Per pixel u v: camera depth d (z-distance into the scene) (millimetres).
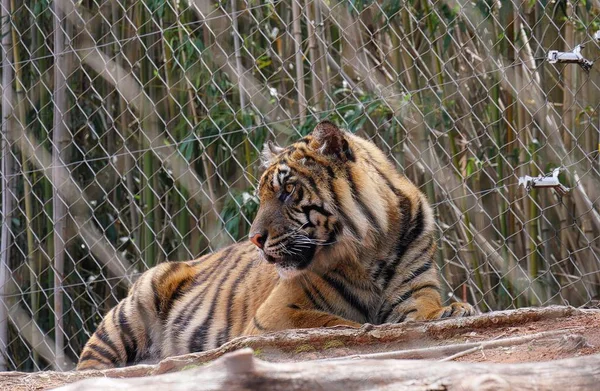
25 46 12320
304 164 7578
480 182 11352
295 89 11492
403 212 7676
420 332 6348
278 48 12953
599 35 8914
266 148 8125
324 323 7289
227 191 11516
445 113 10836
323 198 7469
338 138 7590
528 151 9742
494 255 10281
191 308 8680
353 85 11570
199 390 3629
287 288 7621
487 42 10938
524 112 10727
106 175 13375
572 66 11078
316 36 10867
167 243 12617
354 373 3820
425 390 3811
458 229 11719
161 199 12383
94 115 13500
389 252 7578
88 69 13344
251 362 3688
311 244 7496
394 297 7598
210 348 8375
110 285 11688
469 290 11484
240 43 12414
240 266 8586
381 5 10781
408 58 11516
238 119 11523
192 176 11781
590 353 5402
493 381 3746
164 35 11938
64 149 11945
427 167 9844
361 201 7496
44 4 12734
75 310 11562
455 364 3922
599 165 10422
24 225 13008
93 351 9039
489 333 6371
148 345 8969
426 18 11320
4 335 11953
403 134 10781
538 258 10945
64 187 12406
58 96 12055
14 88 13016
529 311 6555
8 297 12391
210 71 10781
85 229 12109
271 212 7539
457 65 12141
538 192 10844
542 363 3924
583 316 6566
